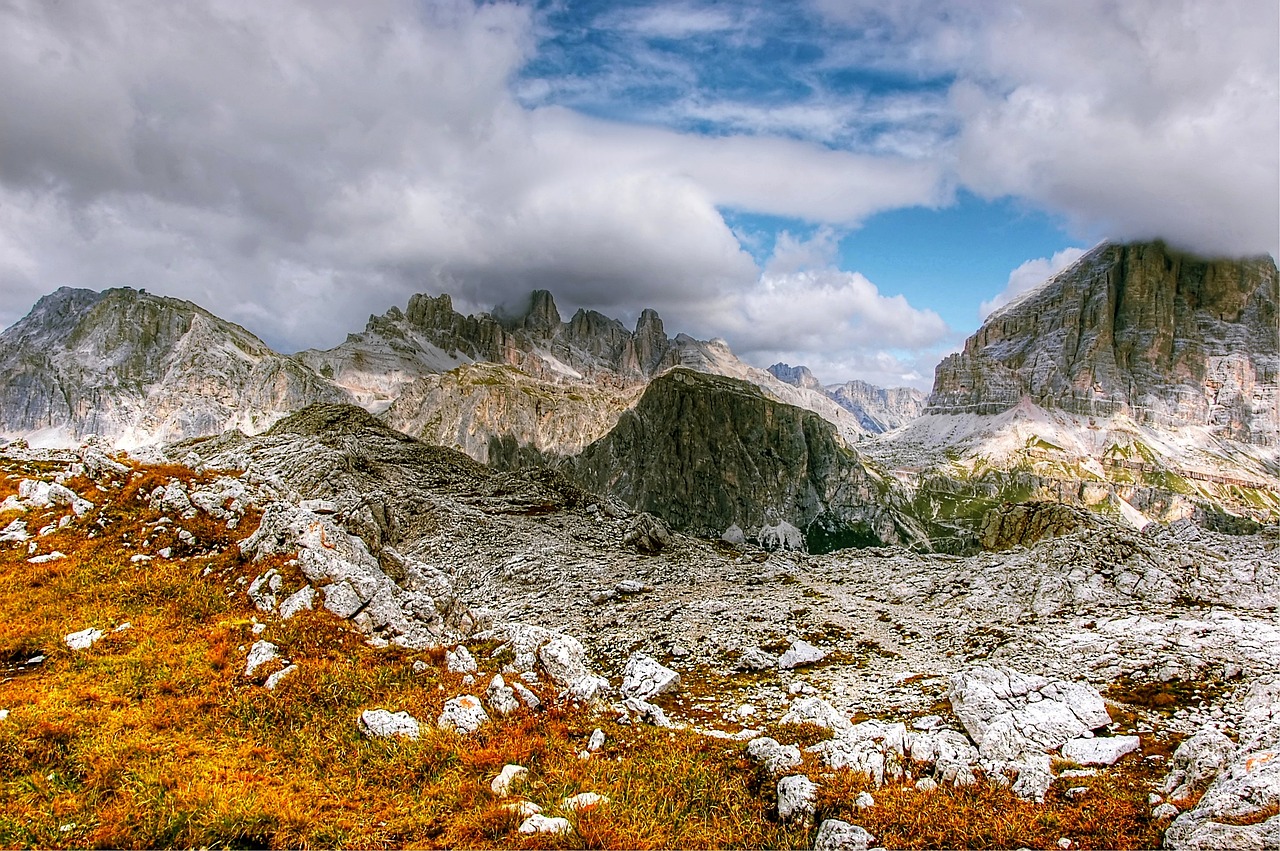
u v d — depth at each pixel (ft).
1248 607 188.34
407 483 346.74
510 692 93.71
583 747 84.38
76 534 133.90
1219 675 136.05
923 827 67.62
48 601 106.52
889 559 307.78
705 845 64.03
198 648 93.97
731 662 172.04
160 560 125.90
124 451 220.43
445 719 83.82
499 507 336.70
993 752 98.53
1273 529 269.64
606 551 295.07
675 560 291.99
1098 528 244.01
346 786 69.31
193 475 175.32
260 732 77.46
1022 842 65.46
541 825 61.67
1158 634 164.76
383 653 100.12
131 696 80.18
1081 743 96.89
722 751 86.22
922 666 162.50
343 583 113.60
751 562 299.17
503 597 242.58
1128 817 69.46
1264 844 55.42
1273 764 64.90
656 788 74.28
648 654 181.88
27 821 54.39
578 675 109.29
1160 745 99.55
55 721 69.77
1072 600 203.31
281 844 57.52
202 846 55.26
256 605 111.04
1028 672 147.64
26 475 162.81
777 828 69.15
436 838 61.36
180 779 63.57
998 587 225.76
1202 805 64.54
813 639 189.78
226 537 135.64
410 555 281.33
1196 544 255.09
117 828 54.85
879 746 88.48
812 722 104.58
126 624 100.37
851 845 63.93
